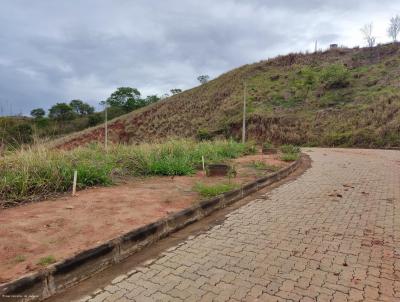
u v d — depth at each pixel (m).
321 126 28.92
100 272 3.41
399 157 14.63
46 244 3.55
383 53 41.25
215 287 3.07
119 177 7.59
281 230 4.66
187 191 6.37
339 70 37.56
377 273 3.32
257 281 3.18
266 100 38.06
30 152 6.99
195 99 47.06
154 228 4.26
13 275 2.87
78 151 8.95
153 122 44.28
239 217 5.36
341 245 4.07
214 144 14.88
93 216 4.56
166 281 3.20
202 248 4.03
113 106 67.75
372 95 30.80
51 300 2.88
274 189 7.64
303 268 3.45
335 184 8.09
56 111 62.28
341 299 2.85
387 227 4.73
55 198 5.58
